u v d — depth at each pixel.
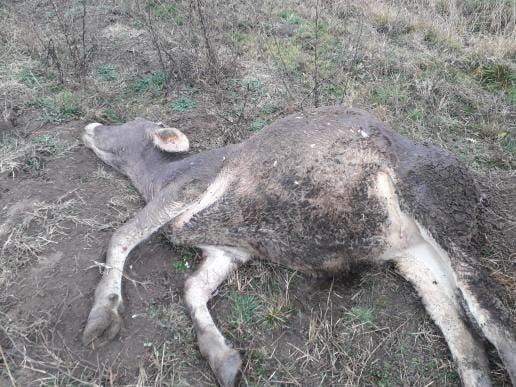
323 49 2.71
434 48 2.78
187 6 2.87
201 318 1.35
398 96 2.32
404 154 1.41
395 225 1.34
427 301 1.37
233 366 1.22
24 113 2.16
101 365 1.25
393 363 1.30
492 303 1.22
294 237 1.37
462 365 1.25
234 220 1.42
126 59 2.61
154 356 1.28
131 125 1.88
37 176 1.81
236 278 1.48
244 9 3.05
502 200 1.80
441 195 1.35
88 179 1.83
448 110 2.27
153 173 1.70
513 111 2.28
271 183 1.36
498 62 2.57
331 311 1.41
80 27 2.86
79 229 1.61
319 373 1.28
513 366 1.14
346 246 1.36
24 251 1.51
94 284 1.44
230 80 2.45
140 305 1.40
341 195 1.32
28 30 2.70
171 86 2.40
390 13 3.03
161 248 1.57
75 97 2.25
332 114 1.47
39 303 1.38
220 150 1.59
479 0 3.24
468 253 1.29
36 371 1.23
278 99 2.33
